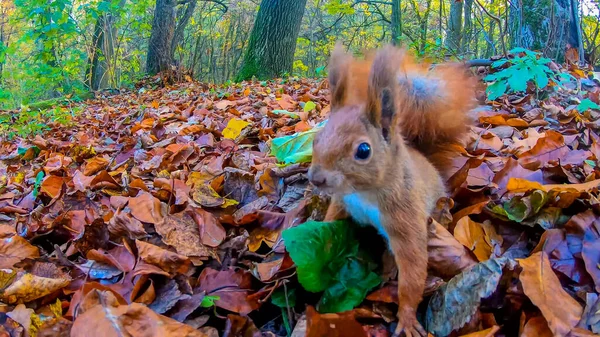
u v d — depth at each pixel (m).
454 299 0.21
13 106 1.88
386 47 0.22
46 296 0.25
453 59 0.81
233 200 0.35
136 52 2.21
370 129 0.21
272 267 0.25
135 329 0.20
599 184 0.29
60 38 1.46
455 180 0.30
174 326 0.20
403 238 0.22
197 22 3.13
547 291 0.21
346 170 0.21
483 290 0.20
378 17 3.00
